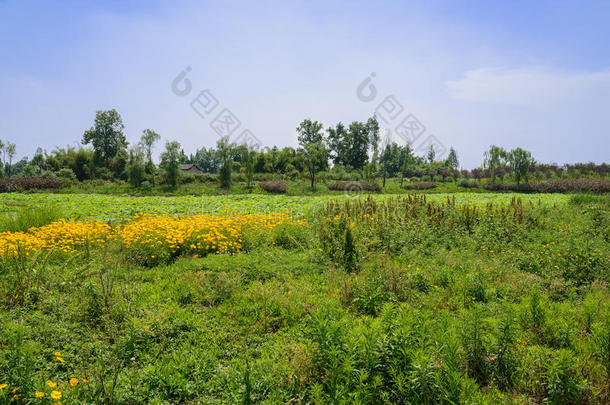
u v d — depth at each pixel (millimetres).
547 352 3594
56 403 2855
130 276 6074
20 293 4988
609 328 3664
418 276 6082
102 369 3449
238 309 5047
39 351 3816
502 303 4867
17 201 19375
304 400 3262
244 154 37219
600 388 3213
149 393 3377
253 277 6355
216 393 3426
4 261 5703
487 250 8023
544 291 5742
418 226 9461
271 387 3396
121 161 46750
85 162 48156
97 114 51062
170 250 7750
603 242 8094
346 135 58531
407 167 56281
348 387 3178
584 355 3641
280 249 8352
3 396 2916
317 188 38000
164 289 5828
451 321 4340
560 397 3115
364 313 5086
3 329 4027
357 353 3488
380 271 6078
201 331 4488
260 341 4359
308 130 65188
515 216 10477
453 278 6094
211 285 5754
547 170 51406
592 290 5680
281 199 23000
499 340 3721
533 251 7648
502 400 3188
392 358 3463
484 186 39719
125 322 4523
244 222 9258
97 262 6477
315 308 5117
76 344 4062
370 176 41250
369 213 10570
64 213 12398
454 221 10078
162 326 4461
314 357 3576
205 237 8234
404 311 4285
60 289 5348
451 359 3256
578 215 11852
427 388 3182
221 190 34344
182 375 3617
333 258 7273
